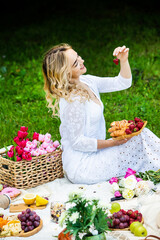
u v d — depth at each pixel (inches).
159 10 395.9
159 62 269.4
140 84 238.5
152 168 134.4
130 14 390.3
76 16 405.4
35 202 125.2
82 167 134.3
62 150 143.4
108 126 191.8
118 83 143.6
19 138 140.9
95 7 428.8
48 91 135.2
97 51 301.4
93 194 127.3
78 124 130.7
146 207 112.7
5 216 111.3
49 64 129.4
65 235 99.3
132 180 124.2
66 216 94.3
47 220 113.7
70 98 129.8
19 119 203.8
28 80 257.9
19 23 403.2
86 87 137.9
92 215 92.9
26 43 336.2
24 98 231.3
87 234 95.6
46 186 136.4
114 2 435.5
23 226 106.4
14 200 127.2
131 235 100.9
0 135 184.9
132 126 130.7
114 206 112.7
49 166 140.2
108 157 134.6
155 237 95.4
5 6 453.4
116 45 308.7
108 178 135.8
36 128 190.9
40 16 419.8
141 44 307.0
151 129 185.9
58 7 442.3
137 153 135.0
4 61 296.2
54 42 328.5
